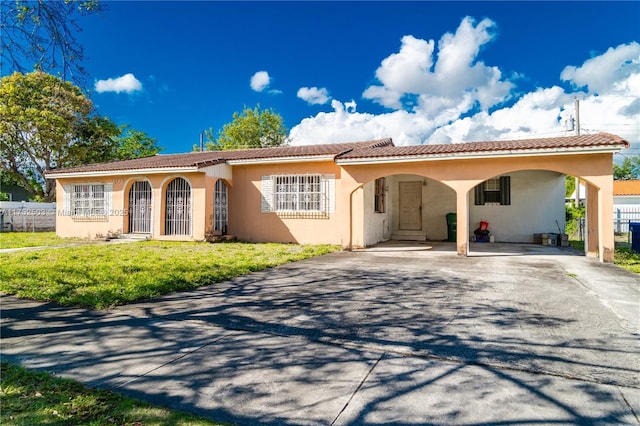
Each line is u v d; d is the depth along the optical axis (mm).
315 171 14141
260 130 46219
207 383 3053
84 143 28781
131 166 15992
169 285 6555
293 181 14555
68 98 22719
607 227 9539
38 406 2645
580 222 16844
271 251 11703
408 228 17219
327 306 5418
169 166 14484
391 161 11469
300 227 14367
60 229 17922
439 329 4371
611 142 9141
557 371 3227
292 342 3988
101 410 2607
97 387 2982
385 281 7207
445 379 3094
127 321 4715
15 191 33281
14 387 2945
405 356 3592
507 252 11945
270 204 14883
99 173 16219
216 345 3902
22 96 23609
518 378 3100
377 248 13164
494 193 15750
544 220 15102
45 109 23484
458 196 11070
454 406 2666
